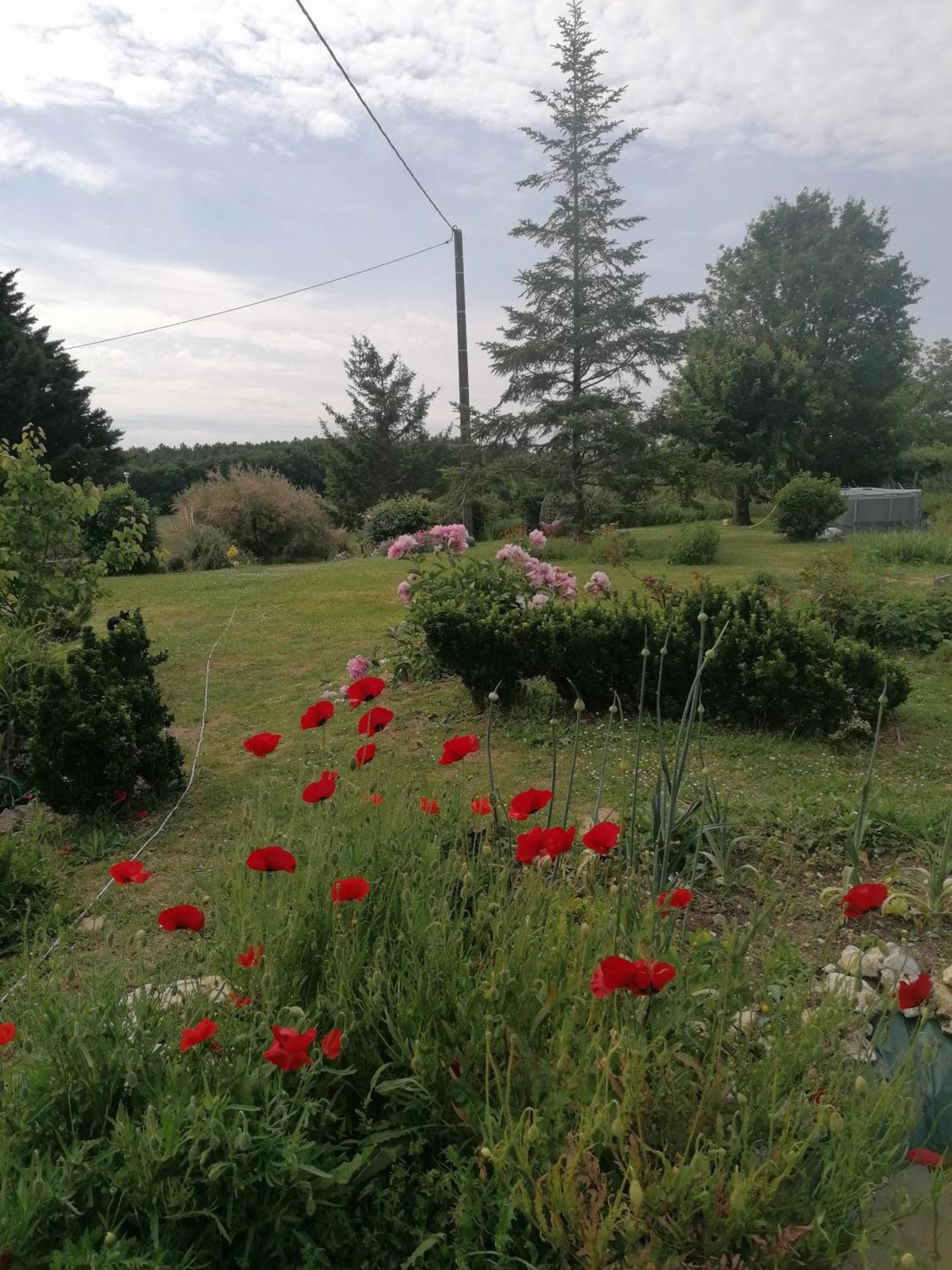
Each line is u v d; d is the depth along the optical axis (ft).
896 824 13.57
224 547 75.61
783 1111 6.17
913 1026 9.44
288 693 24.82
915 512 77.97
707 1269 5.60
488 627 20.76
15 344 109.29
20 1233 4.92
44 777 15.14
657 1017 6.63
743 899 11.50
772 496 98.27
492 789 10.76
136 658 18.02
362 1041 6.96
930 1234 6.73
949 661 25.39
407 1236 6.11
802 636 19.33
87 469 110.22
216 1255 5.56
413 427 128.26
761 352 96.73
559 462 76.23
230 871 9.02
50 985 7.39
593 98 73.72
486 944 8.11
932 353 185.57
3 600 22.25
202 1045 6.19
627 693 20.57
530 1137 5.59
